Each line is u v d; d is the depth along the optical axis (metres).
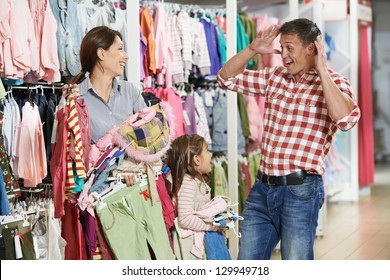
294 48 4.17
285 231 4.27
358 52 10.97
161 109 4.65
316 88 4.21
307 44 4.16
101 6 5.54
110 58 4.52
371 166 10.98
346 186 10.37
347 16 10.15
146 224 4.42
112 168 4.38
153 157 4.46
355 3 10.09
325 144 4.25
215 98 6.96
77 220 4.37
